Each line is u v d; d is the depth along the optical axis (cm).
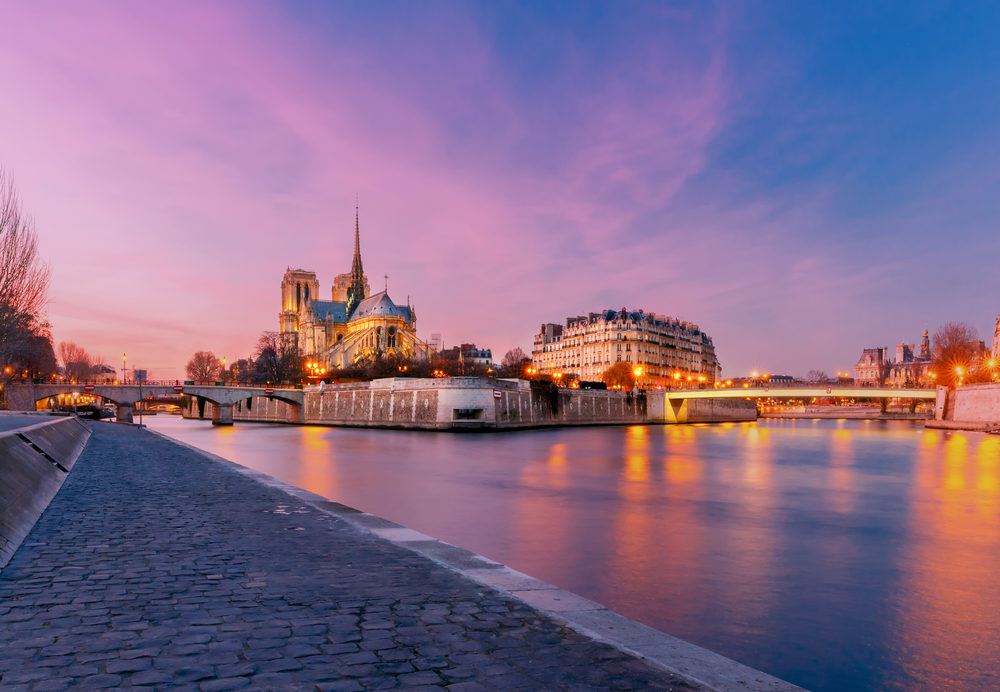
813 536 2553
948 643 1392
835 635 1432
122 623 809
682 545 2342
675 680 672
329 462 5672
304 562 1173
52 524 1502
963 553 2277
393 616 862
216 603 903
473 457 6241
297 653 718
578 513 3042
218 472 2867
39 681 625
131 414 12231
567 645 769
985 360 14325
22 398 10844
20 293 5041
